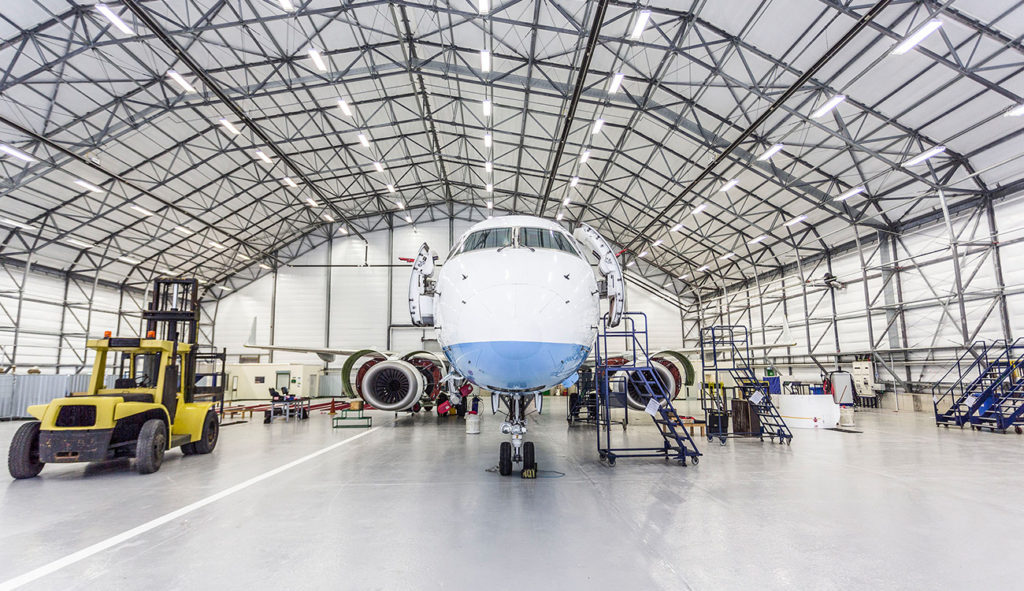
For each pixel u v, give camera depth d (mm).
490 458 8312
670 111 18625
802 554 3746
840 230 22453
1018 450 9359
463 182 32000
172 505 5316
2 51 14422
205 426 8805
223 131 21203
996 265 16297
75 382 21062
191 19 15219
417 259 7531
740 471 7176
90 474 7180
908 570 3438
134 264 28328
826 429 13336
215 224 28016
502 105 21281
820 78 14477
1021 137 14359
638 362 11422
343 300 34531
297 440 10859
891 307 20312
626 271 35500
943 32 12070
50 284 25250
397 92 21703
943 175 16828
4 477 7059
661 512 4930
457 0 15414
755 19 13445
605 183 26125
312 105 21531
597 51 16453
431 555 3738
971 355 17203
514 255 6105
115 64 16125
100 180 21219
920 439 11109
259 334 34438
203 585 3230
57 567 3555
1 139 17672
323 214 33125
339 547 3928
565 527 4422
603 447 9594
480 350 5484
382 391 13914
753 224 23219
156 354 8961
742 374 23906
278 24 16250
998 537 4137
